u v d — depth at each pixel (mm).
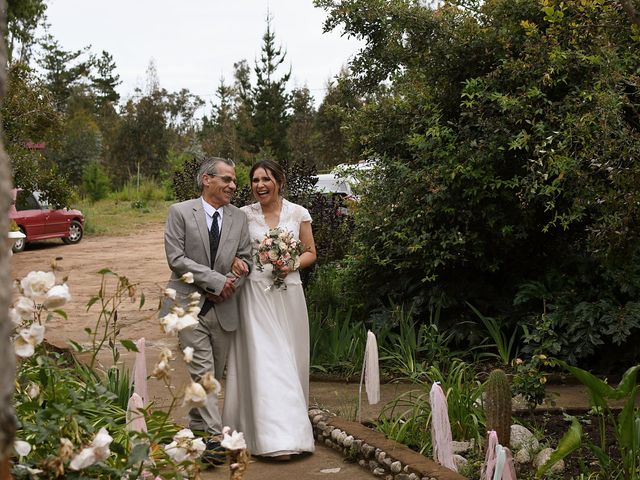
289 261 5770
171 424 4355
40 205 22875
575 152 6652
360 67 9141
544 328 7172
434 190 7848
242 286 5848
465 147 7820
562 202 7910
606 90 6238
